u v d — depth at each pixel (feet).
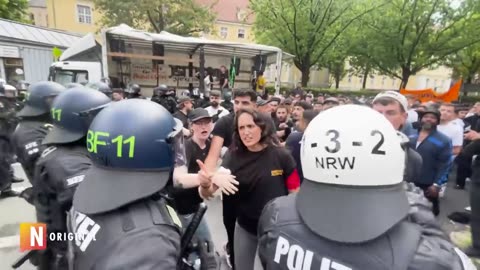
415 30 68.64
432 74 163.12
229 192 6.06
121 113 3.30
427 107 11.18
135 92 22.44
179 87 34.81
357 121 2.63
